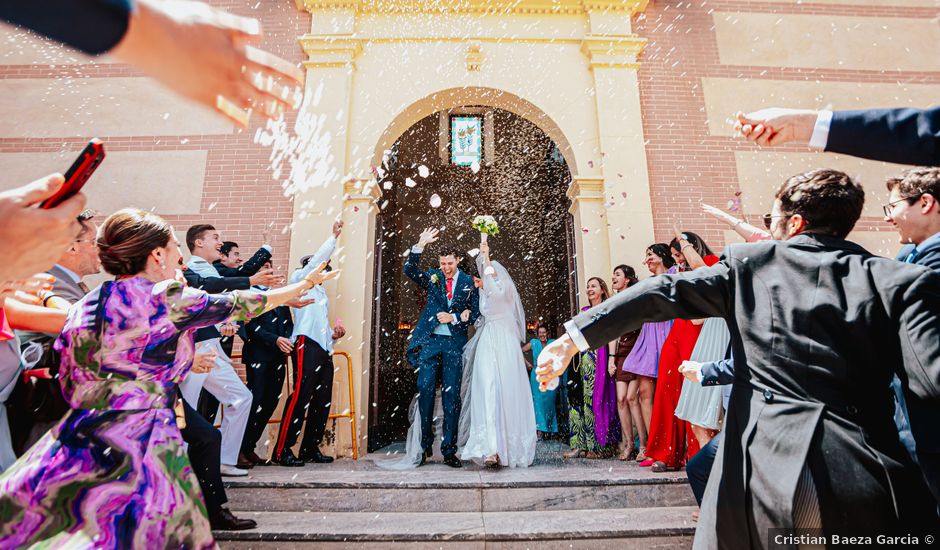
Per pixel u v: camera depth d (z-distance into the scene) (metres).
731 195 5.46
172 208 5.30
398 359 7.79
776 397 1.24
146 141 5.49
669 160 5.52
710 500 1.32
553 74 5.66
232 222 5.26
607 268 5.19
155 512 1.35
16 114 5.52
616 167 5.38
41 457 1.36
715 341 3.34
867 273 1.28
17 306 1.90
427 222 11.07
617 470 3.70
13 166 5.38
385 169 5.81
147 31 0.51
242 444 4.01
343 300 5.02
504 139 8.91
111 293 1.52
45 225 0.72
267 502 3.20
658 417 3.70
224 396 3.64
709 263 3.62
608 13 5.77
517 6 5.74
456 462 3.93
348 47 5.50
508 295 4.24
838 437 1.15
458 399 4.14
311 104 5.38
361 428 4.84
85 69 5.68
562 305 6.39
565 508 3.18
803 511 1.10
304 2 5.69
